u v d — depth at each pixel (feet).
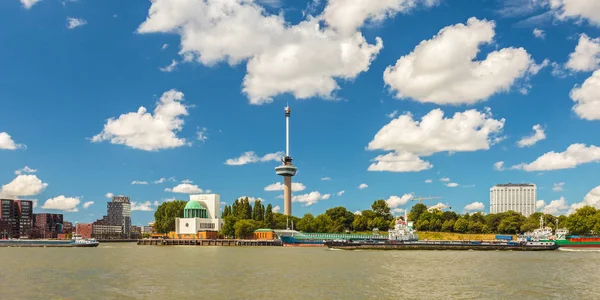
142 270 443.32
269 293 304.91
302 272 423.23
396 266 484.33
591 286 338.13
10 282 356.18
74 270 444.96
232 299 284.61
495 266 486.79
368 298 288.51
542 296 297.33
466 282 356.79
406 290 317.83
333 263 522.88
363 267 471.21
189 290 316.81
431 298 289.12
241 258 611.88
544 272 426.51
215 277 385.50
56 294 301.63
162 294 301.43
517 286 337.31
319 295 298.15
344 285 339.36
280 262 538.06
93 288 326.03
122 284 344.90
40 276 394.32
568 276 395.75
